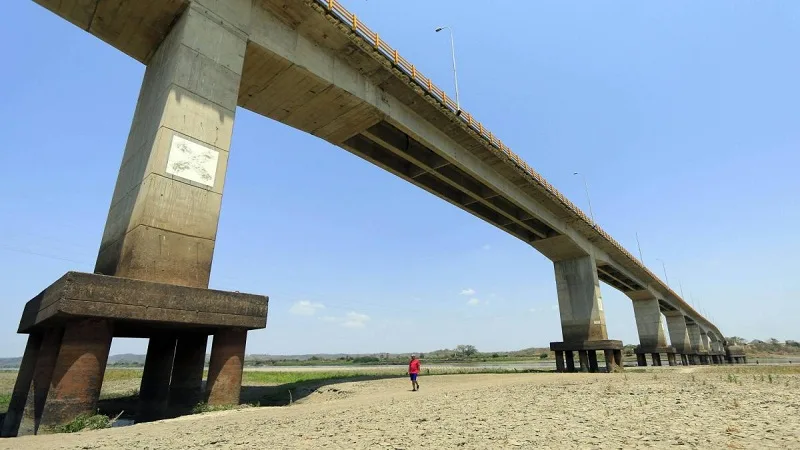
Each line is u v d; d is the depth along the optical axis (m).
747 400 12.11
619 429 8.48
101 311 12.66
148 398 21.09
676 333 102.00
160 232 15.48
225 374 15.81
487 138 35.50
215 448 8.16
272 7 22.38
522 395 16.14
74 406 12.04
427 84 29.95
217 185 17.80
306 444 8.19
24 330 16.39
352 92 26.34
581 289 52.97
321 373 62.44
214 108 18.50
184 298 14.68
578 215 48.28
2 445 9.09
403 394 20.27
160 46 20.59
